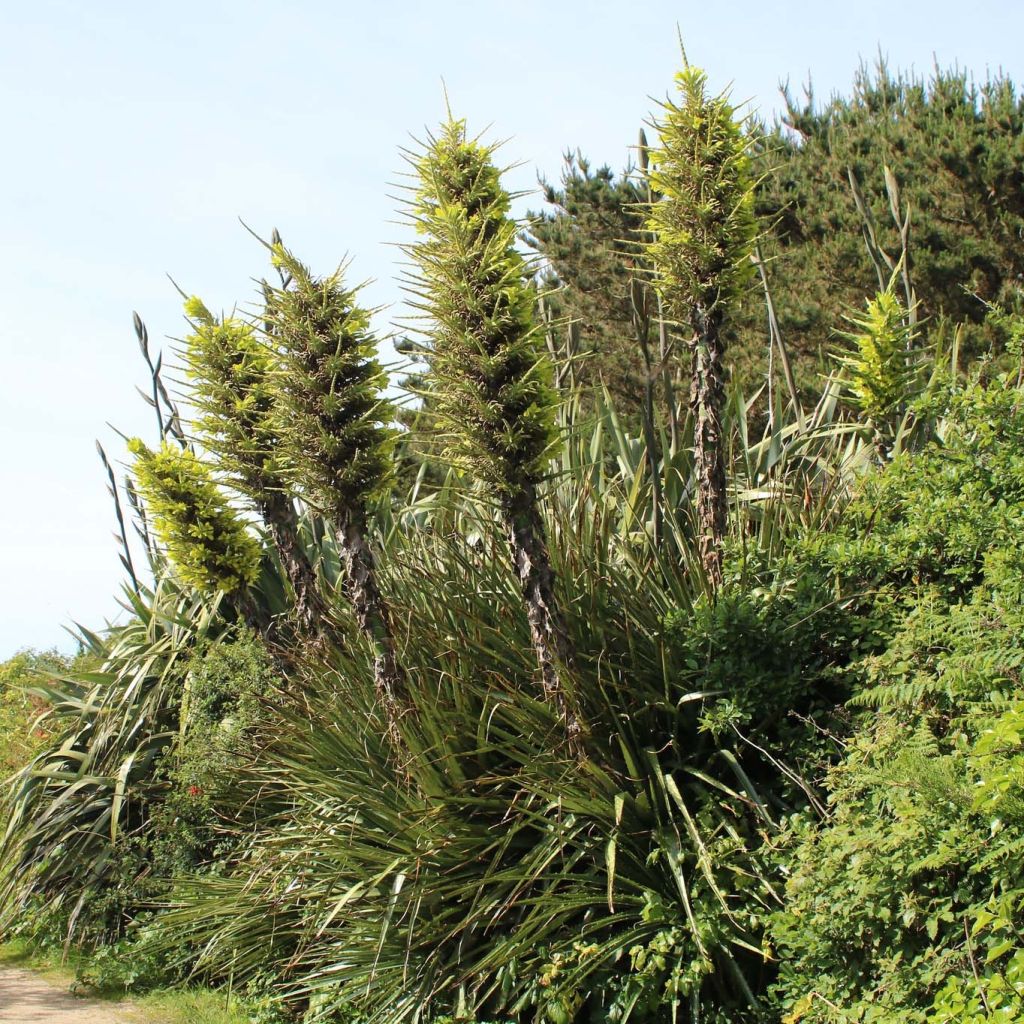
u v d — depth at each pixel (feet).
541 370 20.26
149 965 28.89
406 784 21.38
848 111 57.82
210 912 25.46
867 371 24.03
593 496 26.66
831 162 53.78
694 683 20.70
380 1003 20.98
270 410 25.35
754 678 19.74
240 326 26.89
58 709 36.47
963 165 49.24
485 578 24.52
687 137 21.63
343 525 22.41
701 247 21.33
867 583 20.80
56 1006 27.25
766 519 23.59
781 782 19.52
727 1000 17.81
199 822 30.12
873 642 19.57
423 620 24.11
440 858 20.38
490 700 21.76
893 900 15.15
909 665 17.83
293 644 29.48
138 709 33.83
